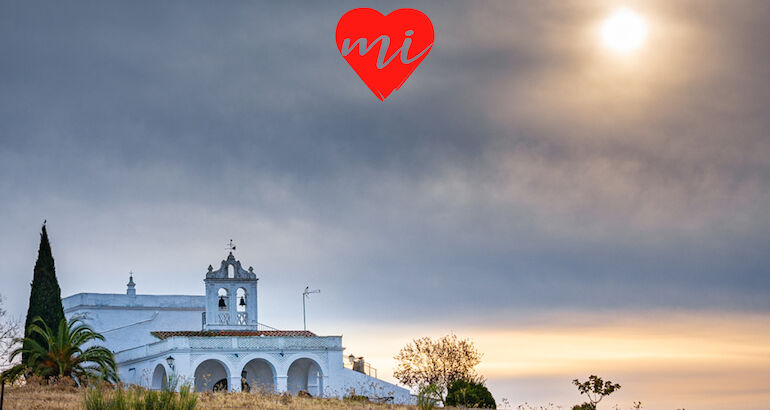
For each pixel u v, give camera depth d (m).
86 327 60.94
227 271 85.19
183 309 91.06
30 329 59.84
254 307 85.00
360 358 80.25
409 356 78.25
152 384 76.00
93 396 38.59
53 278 68.75
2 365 63.69
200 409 43.94
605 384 54.47
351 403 51.69
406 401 76.81
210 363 76.44
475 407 56.66
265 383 77.00
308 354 76.12
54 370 58.09
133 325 87.88
